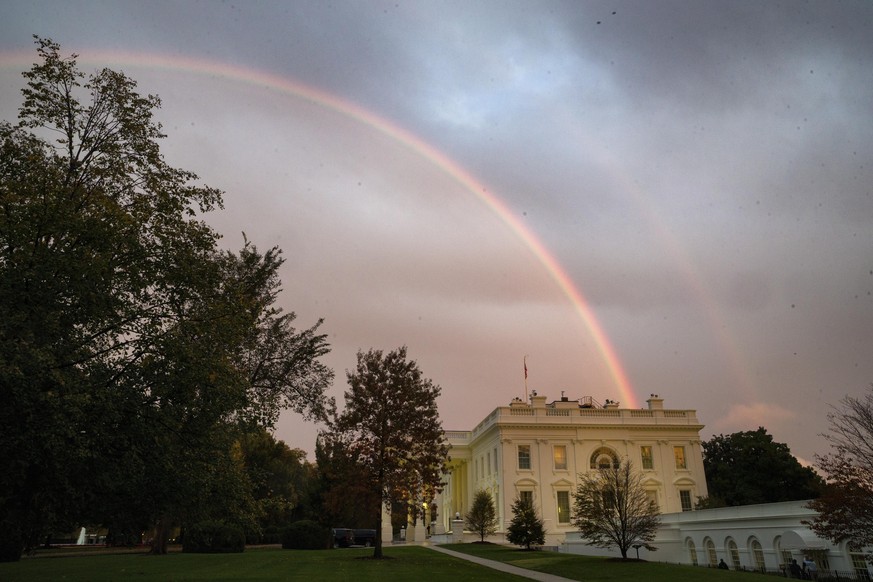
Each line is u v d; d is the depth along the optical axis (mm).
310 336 39375
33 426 14445
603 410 67750
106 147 19078
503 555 38406
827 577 28828
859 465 27219
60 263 16062
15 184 16391
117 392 16641
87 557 34281
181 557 34219
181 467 17938
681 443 66812
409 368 39375
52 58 18906
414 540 73500
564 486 63156
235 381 19422
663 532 45000
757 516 35906
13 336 14852
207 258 20688
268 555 37062
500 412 66000
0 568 25312
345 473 37125
